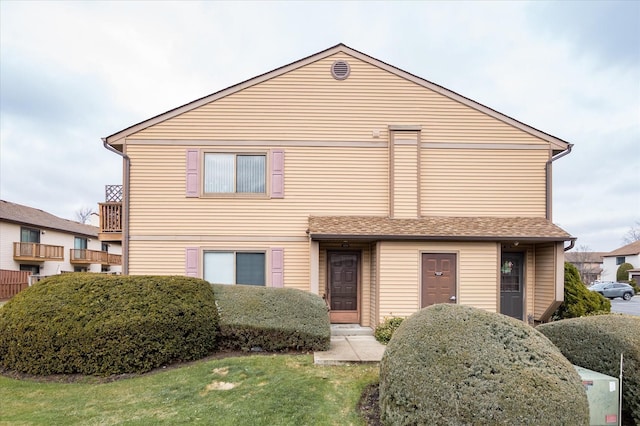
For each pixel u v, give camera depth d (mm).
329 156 9789
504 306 9664
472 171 9875
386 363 4223
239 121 9727
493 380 3389
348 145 9812
